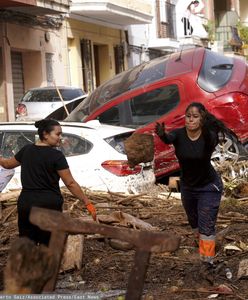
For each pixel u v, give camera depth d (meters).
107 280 7.82
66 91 23.66
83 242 8.40
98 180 11.77
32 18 28.17
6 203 10.61
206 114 7.60
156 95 14.78
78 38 32.12
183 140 7.66
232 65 15.15
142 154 8.01
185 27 46.34
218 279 7.73
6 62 26.33
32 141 12.18
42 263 4.72
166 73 14.91
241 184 12.56
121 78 15.66
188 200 7.87
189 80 14.58
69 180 7.51
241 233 9.41
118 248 8.68
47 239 7.47
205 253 7.71
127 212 10.55
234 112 14.35
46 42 29.28
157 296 7.21
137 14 35.06
